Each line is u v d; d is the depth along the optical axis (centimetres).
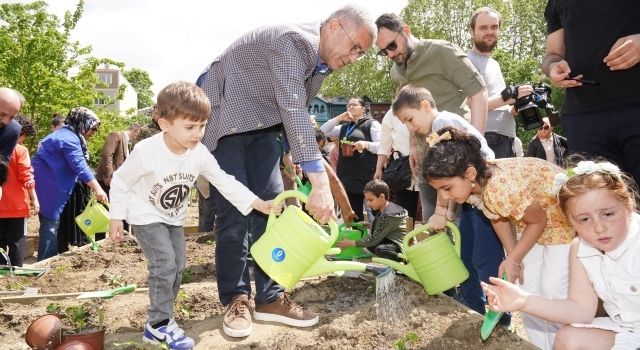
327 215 299
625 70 313
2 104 439
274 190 353
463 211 388
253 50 322
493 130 504
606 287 262
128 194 312
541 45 4134
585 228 252
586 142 338
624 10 311
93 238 611
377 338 318
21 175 548
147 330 310
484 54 513
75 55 1706
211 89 340
